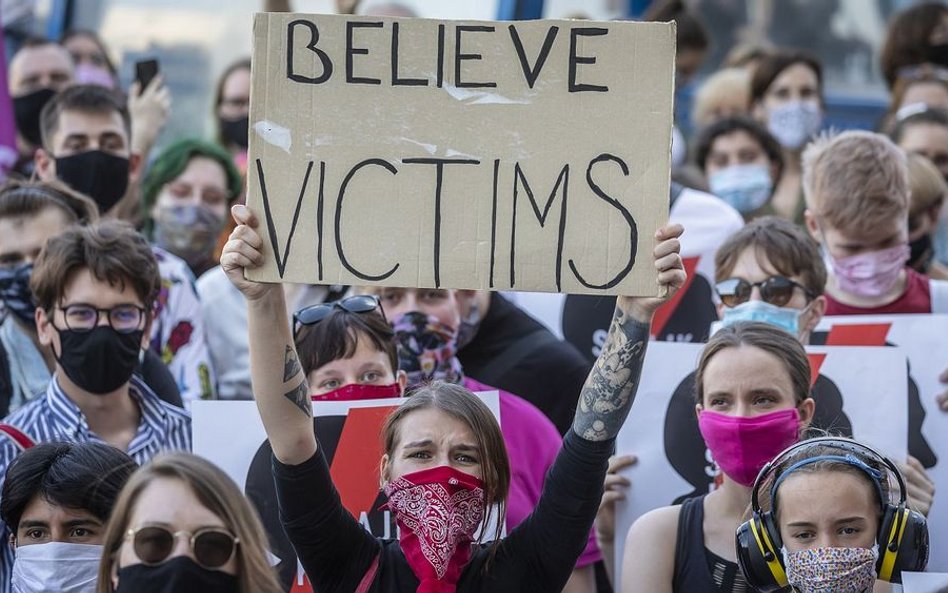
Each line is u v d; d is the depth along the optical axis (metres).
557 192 9.41
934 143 20.11
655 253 9.29
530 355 15.30
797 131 22.95
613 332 9.73
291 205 9.47
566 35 9.43
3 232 14.43
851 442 10.15
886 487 10.05
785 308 13.77
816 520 9.77
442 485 10.04
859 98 32.78
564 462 9.98
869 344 13.91
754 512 10.13
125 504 8.96
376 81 9.50
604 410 9.77
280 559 11.92
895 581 9.80
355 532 10.36
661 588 11.38
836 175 14.80
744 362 11.49
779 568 10.00
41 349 14.52
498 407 12.52
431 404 10.41
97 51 24.06
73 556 10.70
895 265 14.90
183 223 19.06
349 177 9.48
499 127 9.45
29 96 22.02
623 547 13.20
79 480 10.70
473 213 9.45
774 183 20.67
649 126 9.36
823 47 33.31
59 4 25.38
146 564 8.80
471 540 10.29
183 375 16.09
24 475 10.80
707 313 16.67
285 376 9.87
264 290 9.68
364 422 12.05
